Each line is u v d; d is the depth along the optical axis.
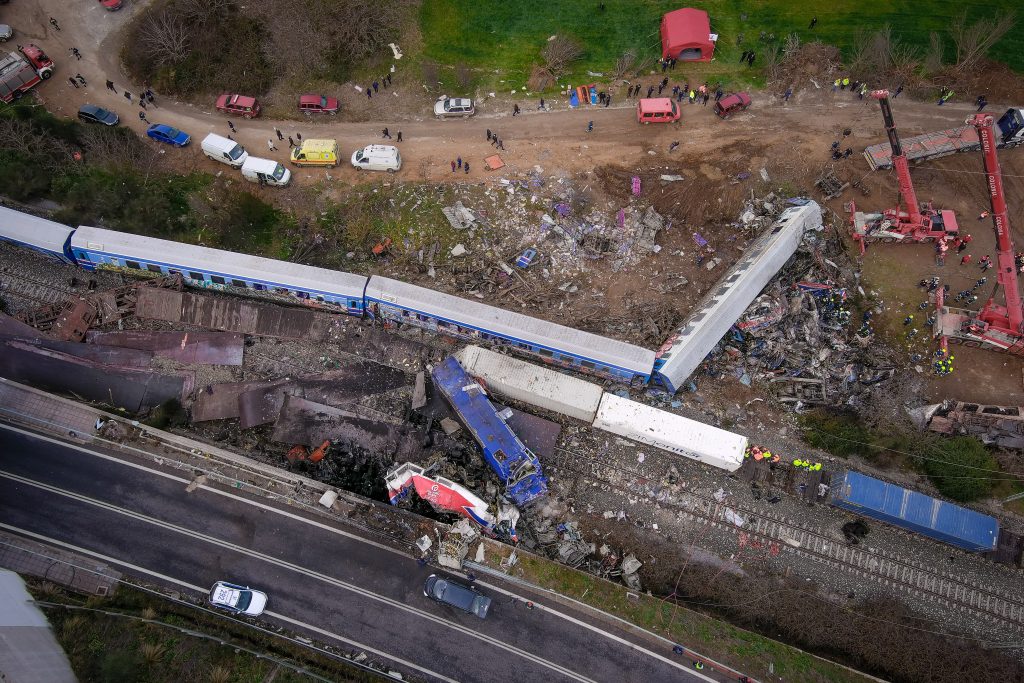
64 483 44.09
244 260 51.59
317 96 60.09
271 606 41.78
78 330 50.53
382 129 60.62
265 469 45.84
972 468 46.41
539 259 54.84
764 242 53.00
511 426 48.03
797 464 47.56
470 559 43.75
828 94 62.38
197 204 56.38
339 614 41.88
